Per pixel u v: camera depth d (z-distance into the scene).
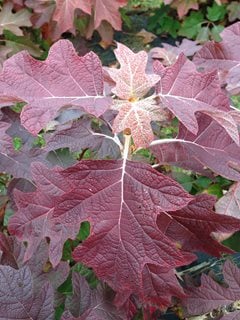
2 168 0.38
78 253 0.28
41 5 0.84
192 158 0.34
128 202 0.28
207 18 0.99
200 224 0.32
